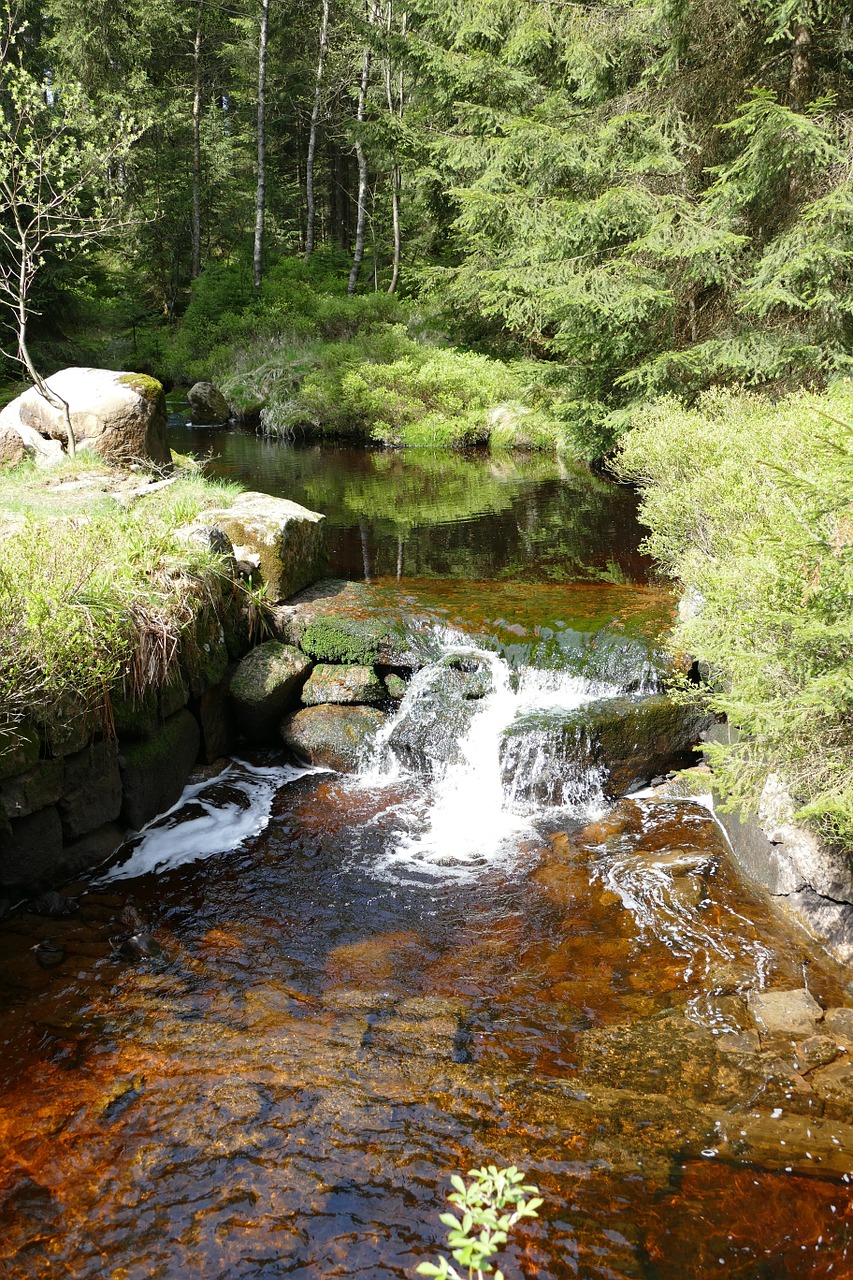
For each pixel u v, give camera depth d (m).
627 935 3.62
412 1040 3.00
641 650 5.39
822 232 8.64
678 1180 2.42
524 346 18.08
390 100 23.91
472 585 6.79
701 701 4.98
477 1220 1.44
